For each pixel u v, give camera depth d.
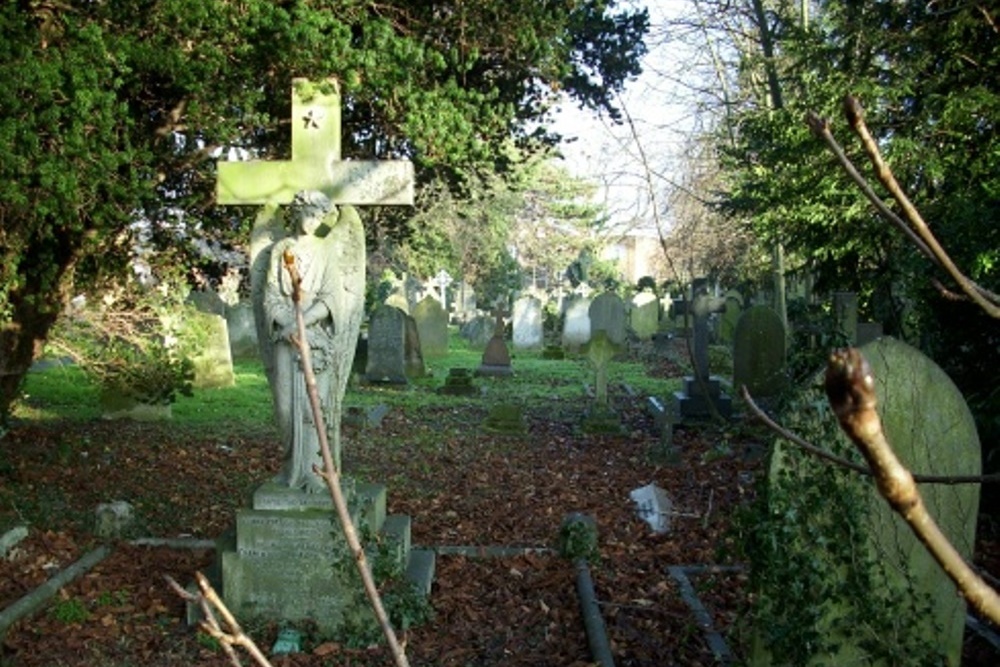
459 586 6.99
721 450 11.84
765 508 5.00
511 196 41.75
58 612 6.16
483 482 10.71
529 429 14.47
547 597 6.78
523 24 8.72
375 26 8.01
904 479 1.02
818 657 5.04
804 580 4.89
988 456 8.40
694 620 6.24
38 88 6.95
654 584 7.04
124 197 7.79
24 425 12.37
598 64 10.44
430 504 9.59
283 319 6.31
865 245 11.20
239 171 6.83
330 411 6.48
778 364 15.81
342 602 6.15
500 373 21.61
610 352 14.45
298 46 7.78
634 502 9.66
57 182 7.10
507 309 39.34
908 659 4.94
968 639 5.99
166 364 11.52
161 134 9.23
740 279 28.08
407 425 14.50
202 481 10.16
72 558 7.29
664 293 37.25
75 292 10.40
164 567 7.18
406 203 6.72
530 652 5.86
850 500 4.92
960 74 9.51
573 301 28.80
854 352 1.01
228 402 15.68
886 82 10.48
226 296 24.81
